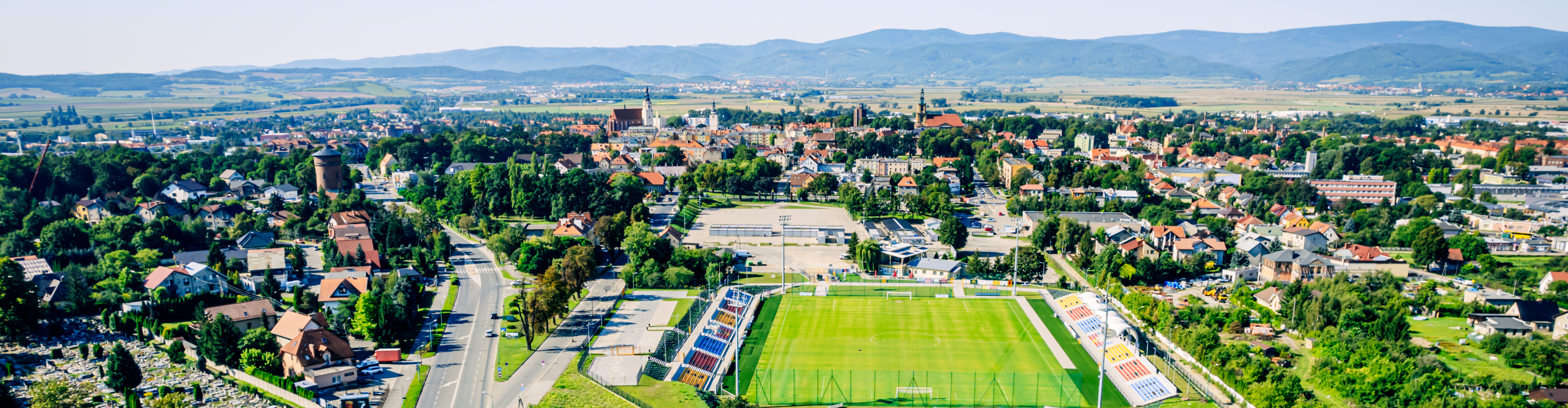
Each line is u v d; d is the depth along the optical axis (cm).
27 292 19712
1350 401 16225
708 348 19838
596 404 16238
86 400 16000
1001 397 17138
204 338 17575
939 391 17412
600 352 19275
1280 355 18912
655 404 16225
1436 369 17012
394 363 18338
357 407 15775
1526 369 17800
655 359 18912
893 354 19725
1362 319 19900
